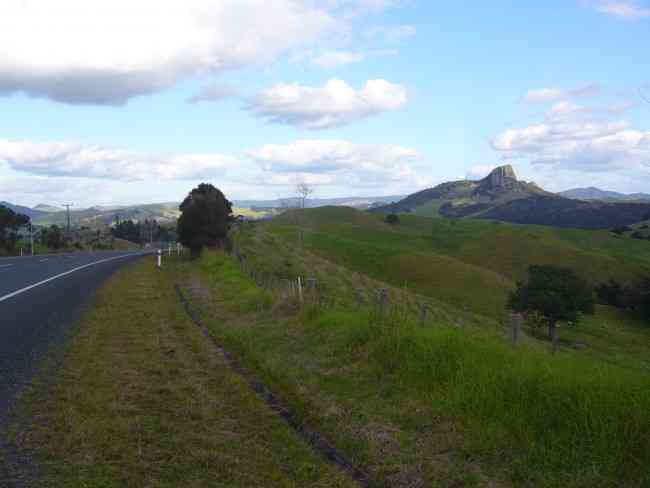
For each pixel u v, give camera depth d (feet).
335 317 39.78
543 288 172.04
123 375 27.35
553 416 19.39
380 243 391.65
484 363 24.80
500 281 239.91
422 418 22.06
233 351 34.30
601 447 17.19
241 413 22.62
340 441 20.15
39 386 24.79
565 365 23.40
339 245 304.30
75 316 45.42
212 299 60.13
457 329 32.45
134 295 62.34
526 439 18.76
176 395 24.43
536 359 24.48
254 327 42.45
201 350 34.12
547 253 331.57
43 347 32.99
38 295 59.16
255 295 56.75
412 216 645.92
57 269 101.55
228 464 17.49
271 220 522.88
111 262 134.41
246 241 206.39
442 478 17.26
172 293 66.69
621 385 19.51
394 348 29.27
